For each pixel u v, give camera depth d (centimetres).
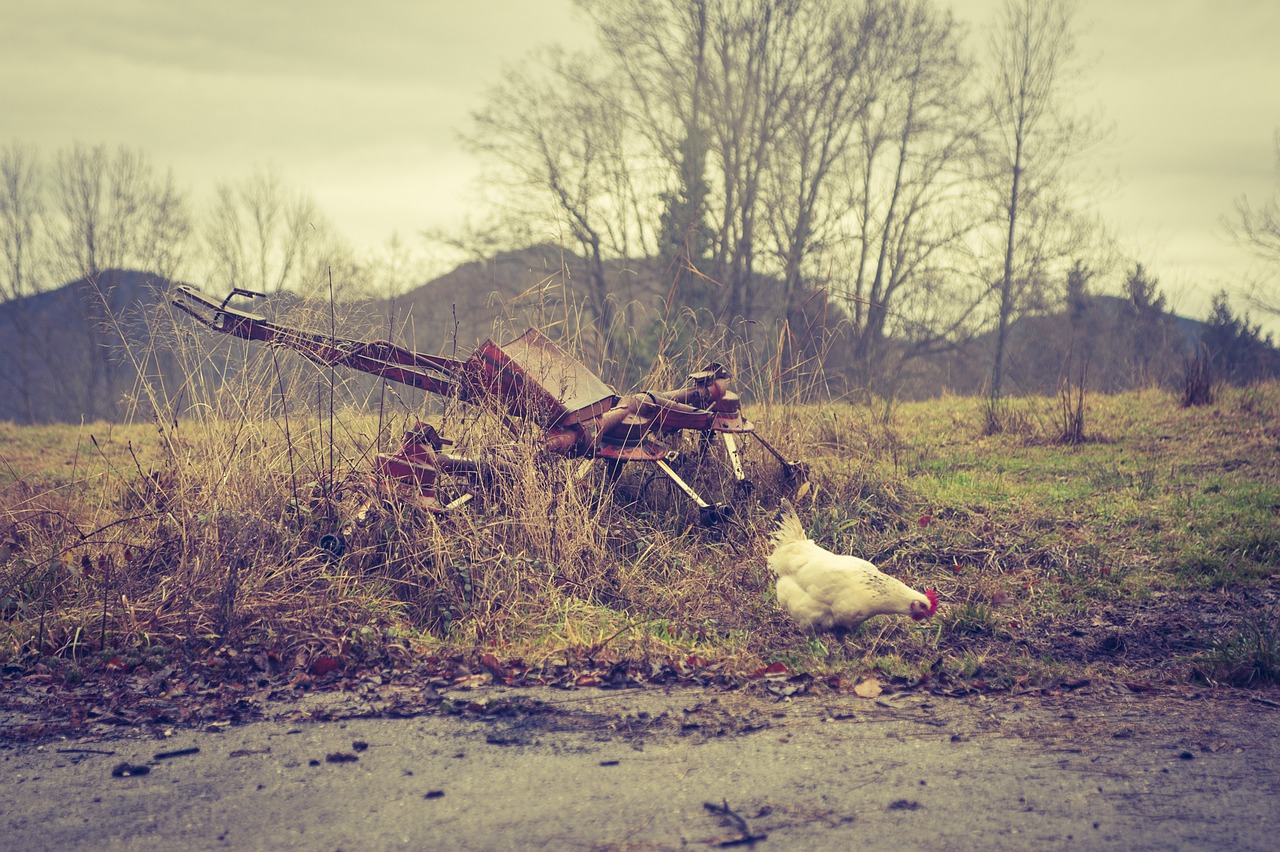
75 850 344
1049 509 871
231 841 350
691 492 776
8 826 364
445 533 678
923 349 2864
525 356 775
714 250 2612
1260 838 342
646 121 2614
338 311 784
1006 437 1165
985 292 2908
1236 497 879
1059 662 580
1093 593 702
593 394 777
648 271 2667
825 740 446
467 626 608
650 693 520
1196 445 1092
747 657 579
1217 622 644
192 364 750
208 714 485
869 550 786
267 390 756
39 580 638
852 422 1100
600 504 743
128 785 401
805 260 2589
